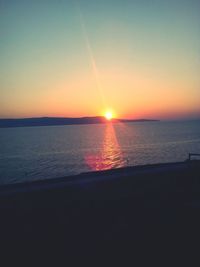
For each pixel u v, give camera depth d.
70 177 8.95
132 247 6.04
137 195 8.44
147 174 9.38
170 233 6.66
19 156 81.75
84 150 93.75
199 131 191.75
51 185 7.70
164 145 102.12
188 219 7.39
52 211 7.00
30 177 52.41
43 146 108.56
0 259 5.42
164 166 10.74
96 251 5.84
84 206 7.48
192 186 9.55
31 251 5.76
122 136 159.25
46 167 63.66
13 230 6.29
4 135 183.50
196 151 83.94
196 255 5.76
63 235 6.42
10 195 6.90
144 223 7.14
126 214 7.54
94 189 8.03
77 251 5.83
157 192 8.84
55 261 5.45
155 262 5.46
